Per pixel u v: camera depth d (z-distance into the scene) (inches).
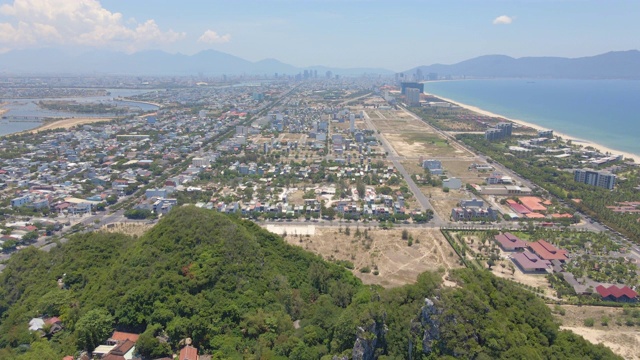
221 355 6023.6
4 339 6825.8
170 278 7052.2
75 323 6688.0
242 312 6811.0
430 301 5974.4
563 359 5831.7
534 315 6471.5
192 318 6515.8
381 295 6599.4
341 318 6279.5
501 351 5595.5
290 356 6048.2
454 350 5605.3
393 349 5994.1
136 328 6628.9
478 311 6003.9
